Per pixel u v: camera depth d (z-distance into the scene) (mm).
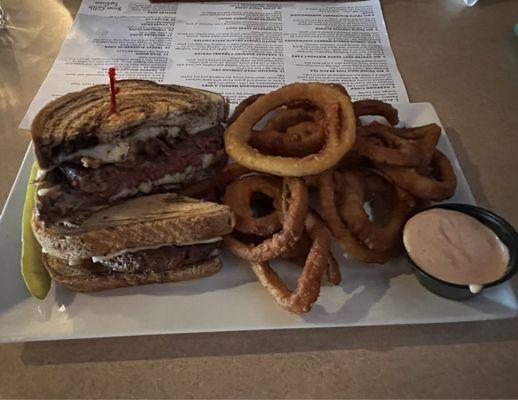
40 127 249
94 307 258
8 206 296
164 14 473
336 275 264
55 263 269
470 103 408
